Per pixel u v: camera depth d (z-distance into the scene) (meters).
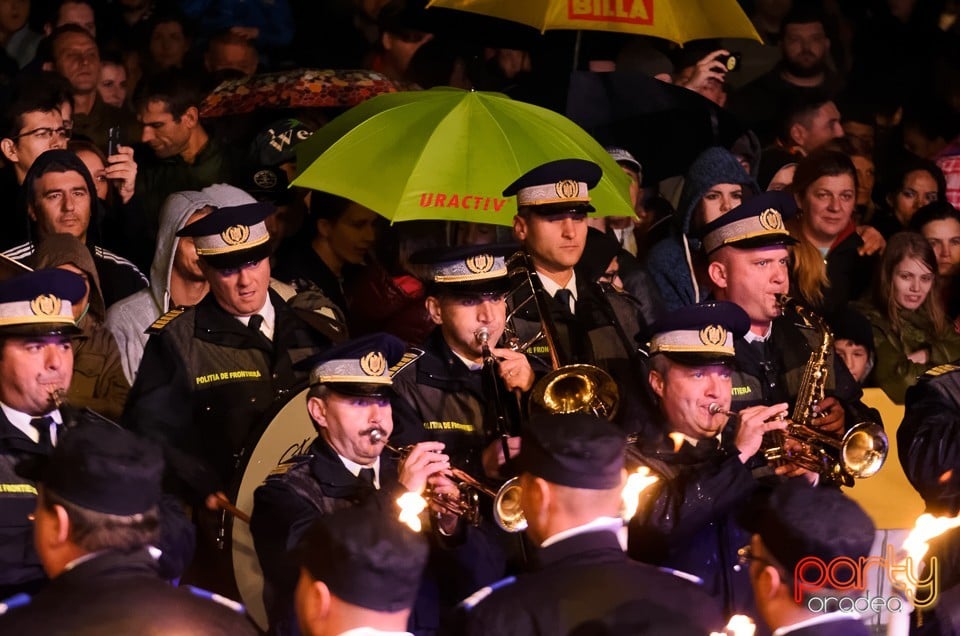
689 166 25.61
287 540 16.56
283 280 23.06
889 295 25.41
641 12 23.77
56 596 12.13
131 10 27.12
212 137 24.83
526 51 28.03
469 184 21.41
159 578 12.58
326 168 21.50
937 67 30.83
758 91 30.44
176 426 18.81
